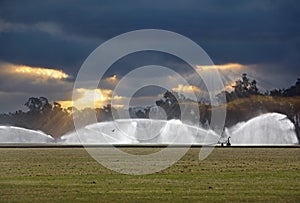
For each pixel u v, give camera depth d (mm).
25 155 130625
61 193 51656
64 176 68625
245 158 115625
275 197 49031
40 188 55469
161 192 52562
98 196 49719
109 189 54844
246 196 49719
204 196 49719
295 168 82125
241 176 68875
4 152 150500
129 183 60469
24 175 69875
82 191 53156
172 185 58594
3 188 55438
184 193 51688
